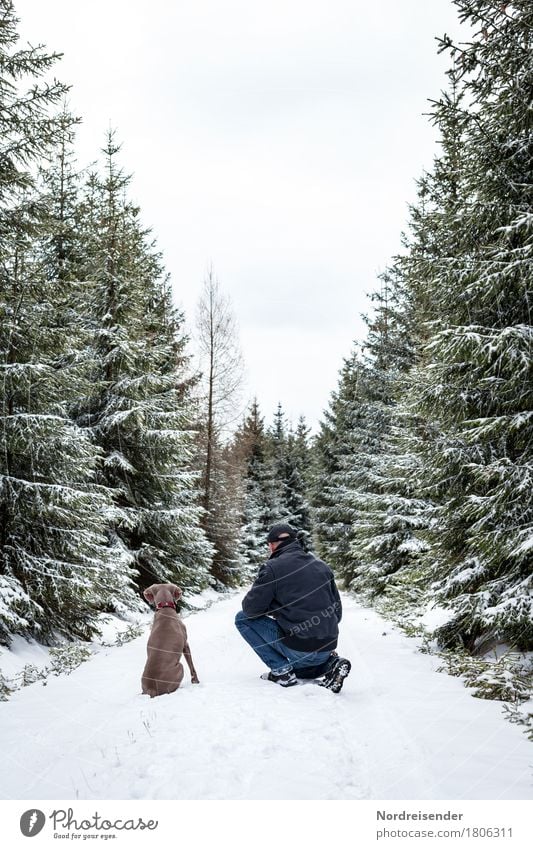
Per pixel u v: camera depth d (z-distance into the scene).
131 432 14.84
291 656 5.46
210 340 25.20
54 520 9.52
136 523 14.30
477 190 7.45
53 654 8.53
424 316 9.55
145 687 5.41
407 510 16.28
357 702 5.06
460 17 6.59
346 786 3.17
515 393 7.12
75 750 3.88
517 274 6.47
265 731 3.93
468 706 4.94
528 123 6.89
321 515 31.70
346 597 23.61
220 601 21.81
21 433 8.48
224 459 29.19
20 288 8.99
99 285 15.09
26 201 9.03
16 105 8.84
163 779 3.20
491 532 6.71
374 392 22.75
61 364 11.32
